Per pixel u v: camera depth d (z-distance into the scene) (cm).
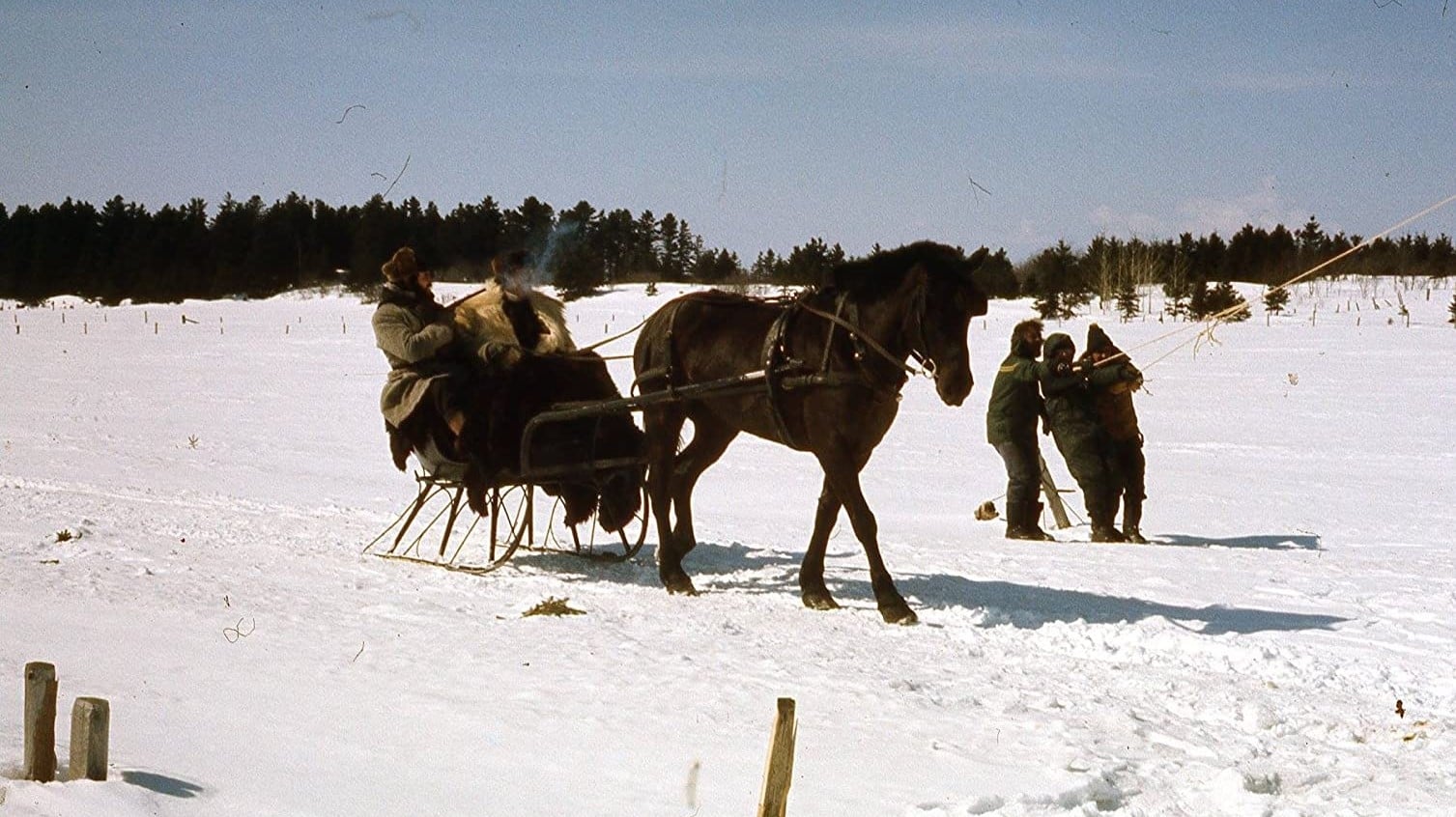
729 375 1026
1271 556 1267
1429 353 4512
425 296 1127
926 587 1059
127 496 1530
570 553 1175
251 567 1067
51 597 917
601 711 670
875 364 943
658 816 520
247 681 709
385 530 1288
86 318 7100
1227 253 9538
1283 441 2492
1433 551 1332
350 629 850
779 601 1002
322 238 11000
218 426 2645
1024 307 7238
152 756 556
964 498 1809
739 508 1652
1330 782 600
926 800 548
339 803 516
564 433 1105
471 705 674
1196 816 551
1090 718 688
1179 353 4591
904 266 945
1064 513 1521
